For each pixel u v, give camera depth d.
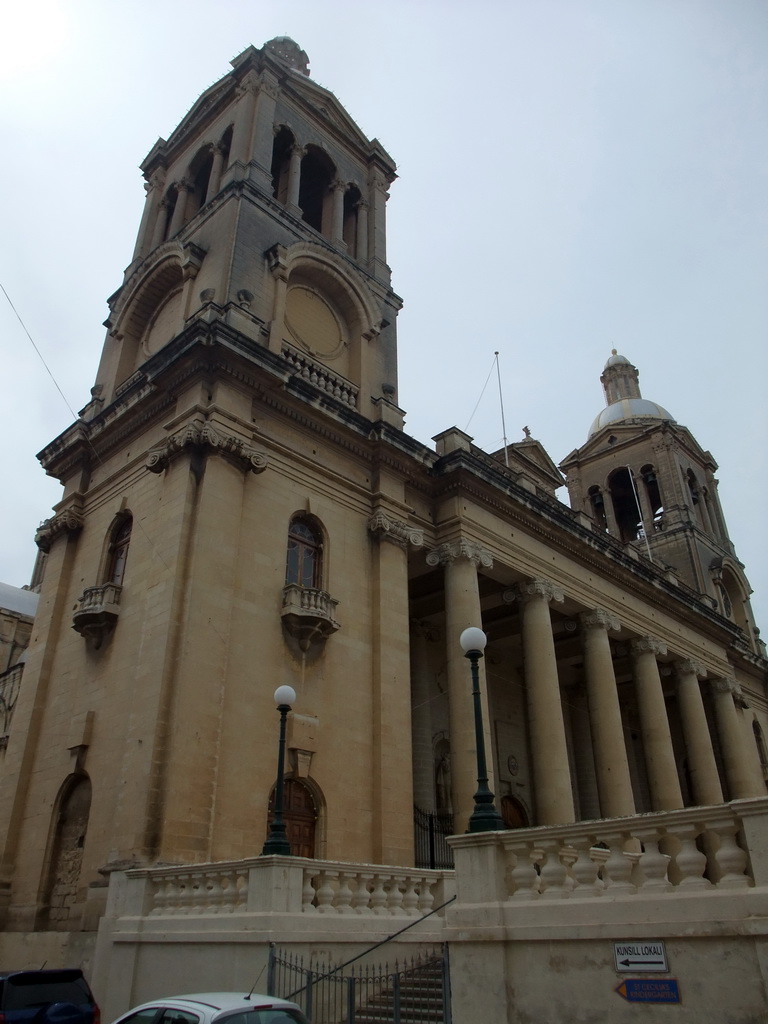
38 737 21.50
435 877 15.19
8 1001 11.33
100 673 20.22
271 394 22.31
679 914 8.22
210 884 13.71
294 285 26.91
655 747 31.39
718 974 7.77
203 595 18.39
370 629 22.64
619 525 50.88
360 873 13.91
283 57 37.28
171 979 12.98
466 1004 9.39
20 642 44.12
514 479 30.00
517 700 33.94
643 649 33.06
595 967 8.59
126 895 14.83
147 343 27.84
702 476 50.28
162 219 31.64
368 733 21.14
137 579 20.33
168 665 17.52
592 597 30.62
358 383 27.06
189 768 16.64
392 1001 12.59
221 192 26.67
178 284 27.22
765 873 7.84
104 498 23.91
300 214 28.66
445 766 28.31
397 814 20.42
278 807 13.67
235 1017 7.98
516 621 31.88
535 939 9.11
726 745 37.84
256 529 20.64
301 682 20.03
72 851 18.64
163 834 15.77
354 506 23.84
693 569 42.94
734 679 40.12
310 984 11.16
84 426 25.23
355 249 31.80
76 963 15.68
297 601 20.39
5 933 18.28
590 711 29.19
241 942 12.16
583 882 9.30
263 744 18.53
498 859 9.97
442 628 30.38
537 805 24.47
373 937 13.23
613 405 53.44
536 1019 8.81
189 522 19.33
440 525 25.97
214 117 31.62
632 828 9.04
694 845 8.63
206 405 20.83
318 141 31.97
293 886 12.68
